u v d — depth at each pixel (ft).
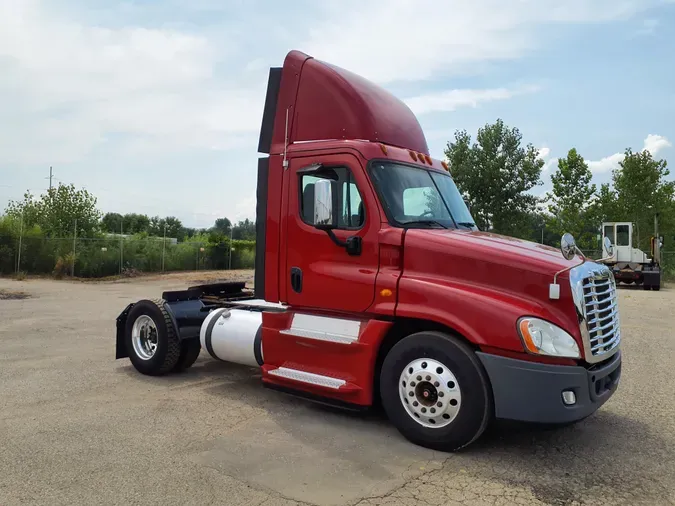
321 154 17.44
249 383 21.70
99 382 21.48
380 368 16.44
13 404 18.42
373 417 17.60
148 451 14.42
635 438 15.99
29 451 14.32
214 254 114.21
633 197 112.57
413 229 15.99
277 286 18.10
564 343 13.65
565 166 114.83
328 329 16.84
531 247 15.88
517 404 13.62
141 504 11.50
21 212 104.32
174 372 23.44
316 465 13.66
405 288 15.21
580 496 12.22
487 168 112.78
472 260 14.80
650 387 21.88
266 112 19.47
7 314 41.27
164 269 102.73
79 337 31.22
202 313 23.02
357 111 17.57
